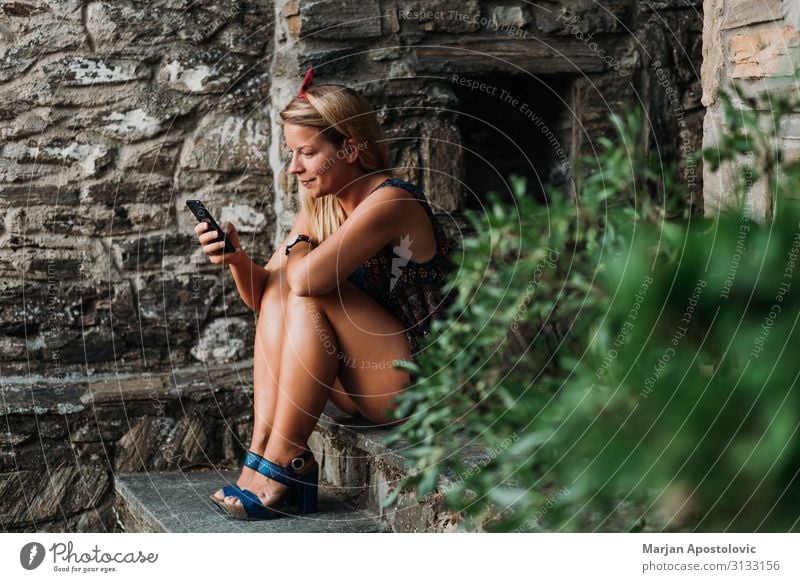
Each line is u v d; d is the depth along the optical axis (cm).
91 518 299
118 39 306
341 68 310
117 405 303
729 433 104
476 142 341
